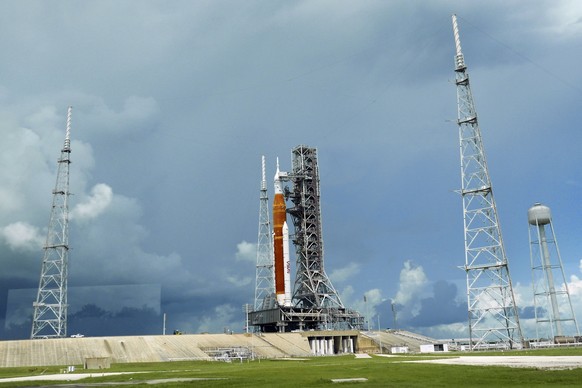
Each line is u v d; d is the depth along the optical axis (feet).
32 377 281.54
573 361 268.82
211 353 530.27
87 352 481.46
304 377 216.95
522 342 513.86
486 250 536.01
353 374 225.97
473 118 568.00
